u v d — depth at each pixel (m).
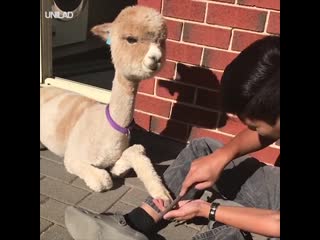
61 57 3.78
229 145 1.75
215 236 1.66
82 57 3.94
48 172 2.28
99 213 1.94
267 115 1.26
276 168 1.88
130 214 1.78
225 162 1.71
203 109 2.50
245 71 1.24
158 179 1.97
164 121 2.64
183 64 2.47
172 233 1.91
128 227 1.67
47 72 3.07
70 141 2.24
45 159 2.39
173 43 2.45
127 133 2.15
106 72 3.74
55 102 2.38
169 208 1.74
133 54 1.90
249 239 1.75
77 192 2.14
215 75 2.41
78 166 2.19
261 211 1.56
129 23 1.88
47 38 2.97
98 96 2.89
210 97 2.46
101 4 4.41
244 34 2.27
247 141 1.74
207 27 2.34
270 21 2.20
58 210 1.99
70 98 2.39
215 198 1.96
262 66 1.22
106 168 2.25
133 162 2.13
